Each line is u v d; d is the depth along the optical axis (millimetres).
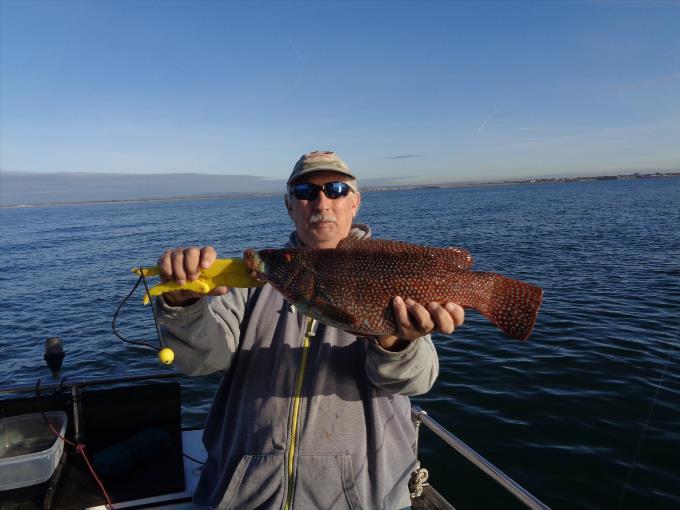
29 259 9852
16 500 1147
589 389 2537
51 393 1424
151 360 3510
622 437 2086
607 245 7773
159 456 1314
